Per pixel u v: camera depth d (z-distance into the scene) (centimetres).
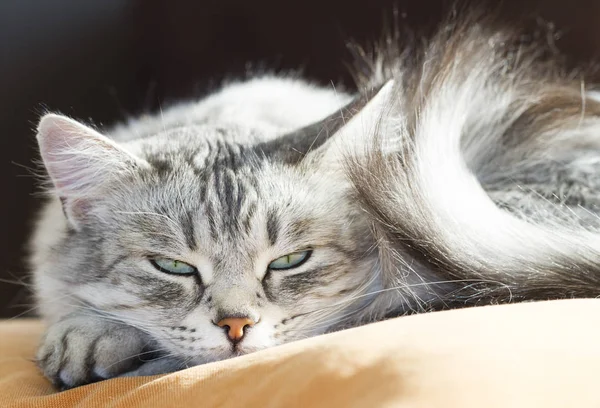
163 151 66
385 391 50
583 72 76
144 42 102
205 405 54
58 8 95
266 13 96
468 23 74
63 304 65
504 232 61
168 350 63
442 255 61
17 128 91
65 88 95
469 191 63
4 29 91
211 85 90
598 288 59
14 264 90
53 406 58
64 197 65
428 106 64
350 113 64
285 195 64
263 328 62
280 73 88
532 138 68
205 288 62
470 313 54
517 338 52
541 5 86
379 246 63
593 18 86
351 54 91
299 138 66
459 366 51
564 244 61
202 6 100
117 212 64
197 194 63
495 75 70
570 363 51
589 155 67
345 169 64
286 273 63
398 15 90
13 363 64
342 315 64
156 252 63
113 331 63
